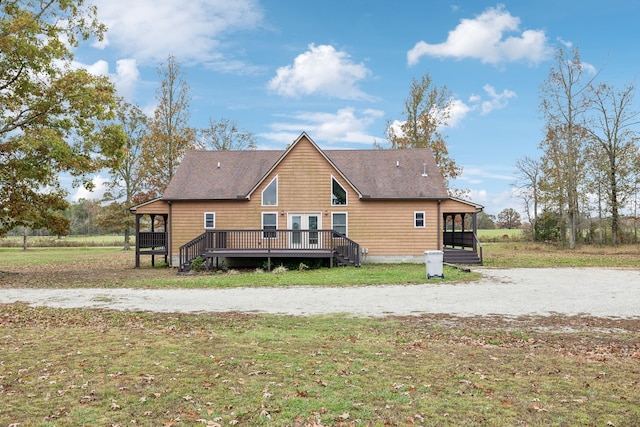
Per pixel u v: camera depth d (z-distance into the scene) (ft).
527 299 43.75
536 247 133.08
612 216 130.62
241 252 75.31
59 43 70.90
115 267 88.02
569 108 131.34
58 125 72.33
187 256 73.46
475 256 84.64
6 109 71.15
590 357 24.34
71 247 184.44
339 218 86.28
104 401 17.88
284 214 85.35
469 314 36.60
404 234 86.48
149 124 128.26
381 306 40.55
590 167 130.52
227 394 18.49
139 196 141.08
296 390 18.90
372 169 93.30
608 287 51.98
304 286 54.95
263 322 33.83
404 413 16.67
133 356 24.18
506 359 23.81
